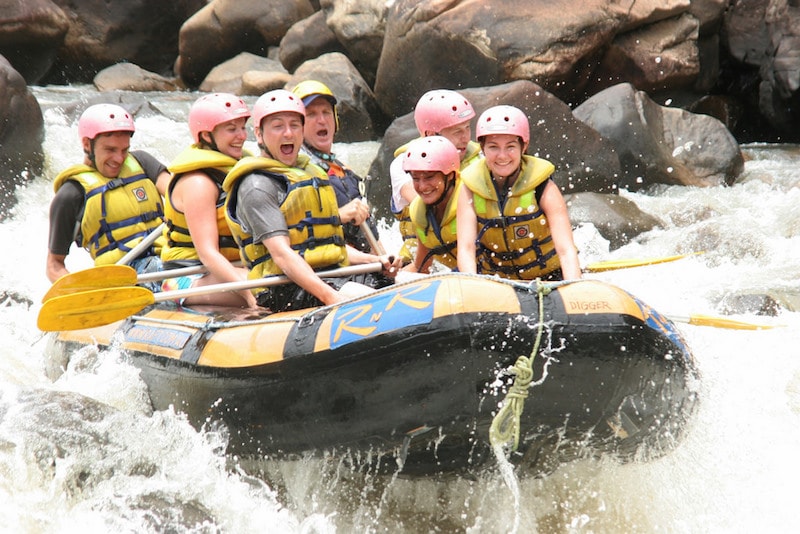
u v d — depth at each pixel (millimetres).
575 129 34906
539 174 16266
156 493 13633
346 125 45562
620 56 42688
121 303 15188
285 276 15188
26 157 34688
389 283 17016
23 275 27234
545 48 40250
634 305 12422
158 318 16594
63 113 41781
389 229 33031
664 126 38094
